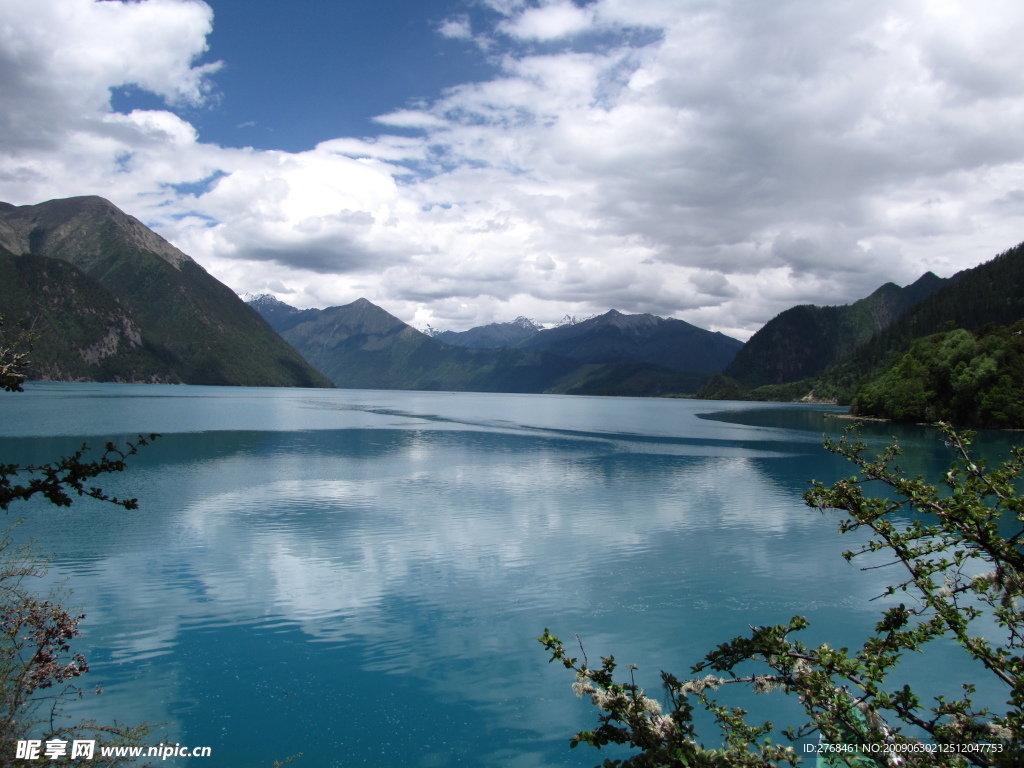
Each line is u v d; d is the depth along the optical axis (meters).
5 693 10.65
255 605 23.88
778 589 26.45
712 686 7.59
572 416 156.50
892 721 16.72
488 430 102.56
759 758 6.48
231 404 156.75
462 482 49.66
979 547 7.67
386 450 69.81
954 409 118.94
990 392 112.50
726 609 24.30
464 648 20.95
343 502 41.06
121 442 65.69
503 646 21.16
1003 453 73.12
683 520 38.09
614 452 72.81
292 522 35.59
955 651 21.08
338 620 22.86
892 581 27.44
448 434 92.69
